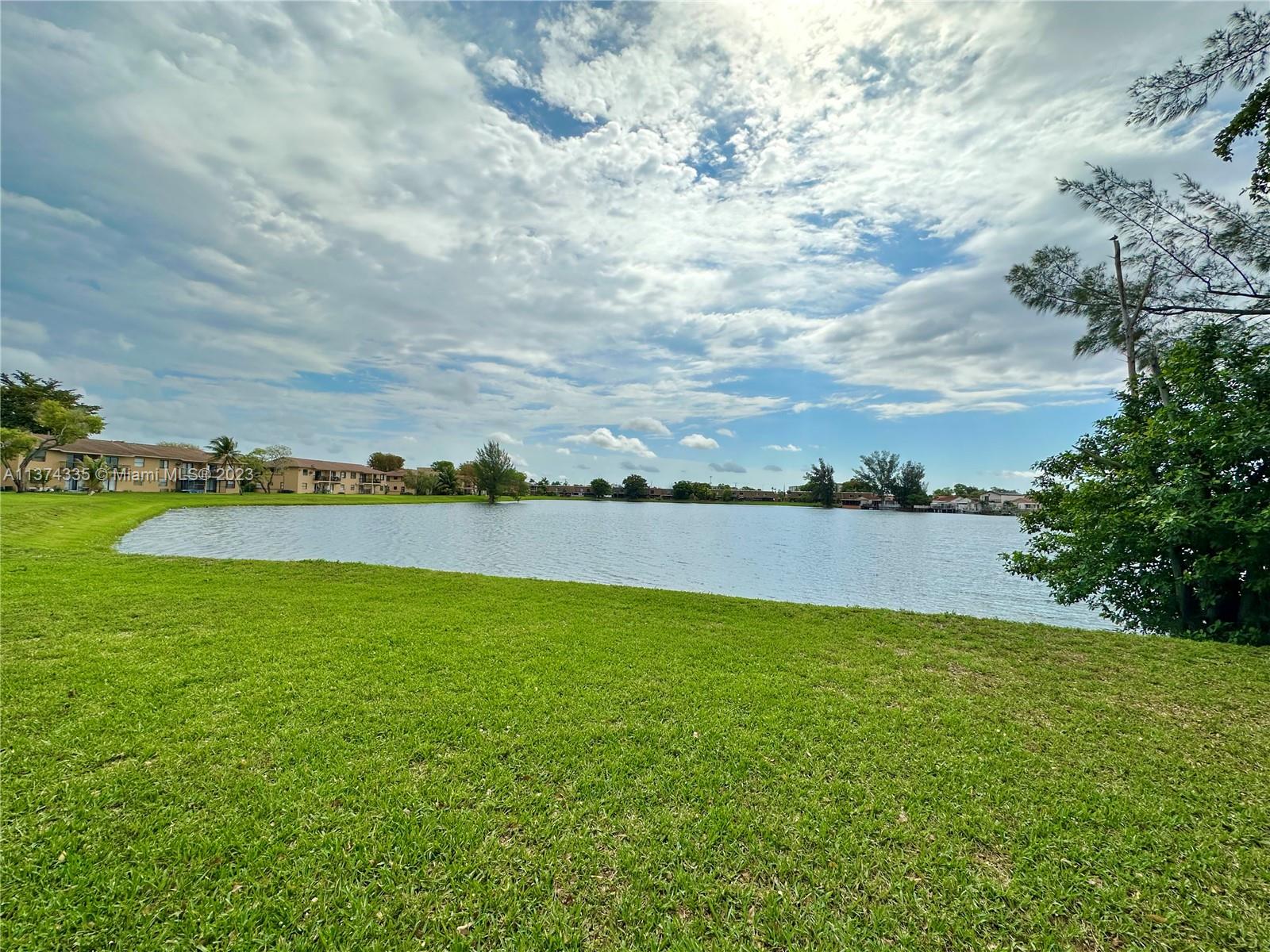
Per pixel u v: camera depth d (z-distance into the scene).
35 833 2.70
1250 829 2.98
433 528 33.16
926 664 6.02
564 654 6.01
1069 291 11.19
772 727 4.18
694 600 9.45
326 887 2.44
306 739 3.77
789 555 24.16
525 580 11.09
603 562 19.66
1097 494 9.23
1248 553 7.37
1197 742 4.07
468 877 2.52
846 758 3.71
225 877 2.46
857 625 7.77
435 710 4.33
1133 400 9.62
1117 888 2.53
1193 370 8.03
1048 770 3.60
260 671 5.12
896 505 88.12
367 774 3.33
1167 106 7.05
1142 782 3.47
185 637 6.15
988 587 16.16
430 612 7.86
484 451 72.69
